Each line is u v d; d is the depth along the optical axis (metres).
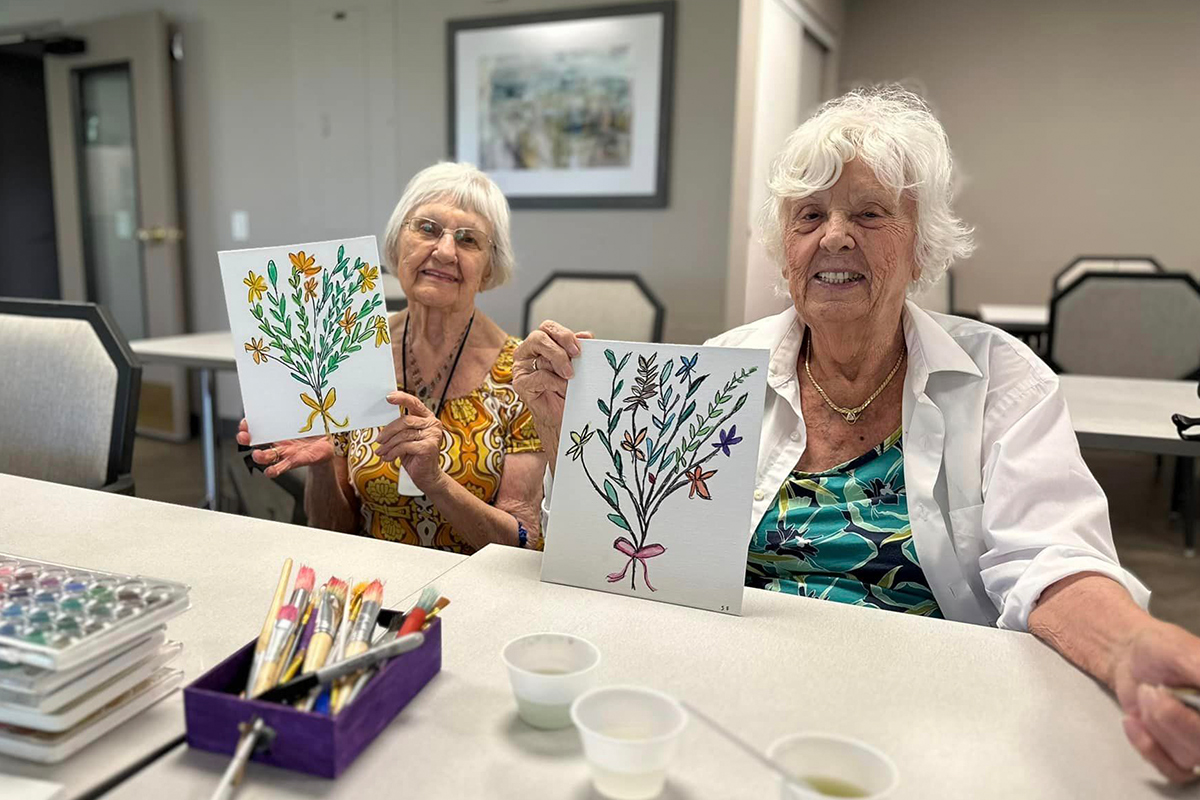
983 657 0.77
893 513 1.11
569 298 2.96
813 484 1.15
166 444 4.48
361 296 1.03
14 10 4.81
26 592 0.65
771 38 3.94
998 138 5.37
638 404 0.91
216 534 1.06
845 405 1.18
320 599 0.71
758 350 0.87
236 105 4.29
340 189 4.12
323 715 0.57
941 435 1.09
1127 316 3.19
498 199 1.53
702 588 0.86
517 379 1.07
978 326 1.17
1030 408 1.06
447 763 0.59
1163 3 4.91
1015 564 0.93
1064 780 0.58
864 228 1.07
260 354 1.04
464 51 3.71
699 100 3.38
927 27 5.40
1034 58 5.22
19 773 0.57
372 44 3.91
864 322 1.11
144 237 4.43
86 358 1.58
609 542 0.90
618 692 0.60
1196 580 2.73
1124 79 5.06
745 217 3.55
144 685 0.65
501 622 0.82
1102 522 0.95
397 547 1.03
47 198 5.82
